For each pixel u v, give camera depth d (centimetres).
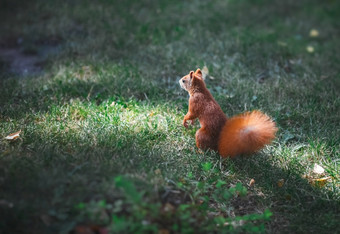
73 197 359
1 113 538
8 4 981
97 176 393
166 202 384
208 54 756
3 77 671
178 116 561
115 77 660
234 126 438
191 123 532
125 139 484
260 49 772
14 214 337
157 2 1014
